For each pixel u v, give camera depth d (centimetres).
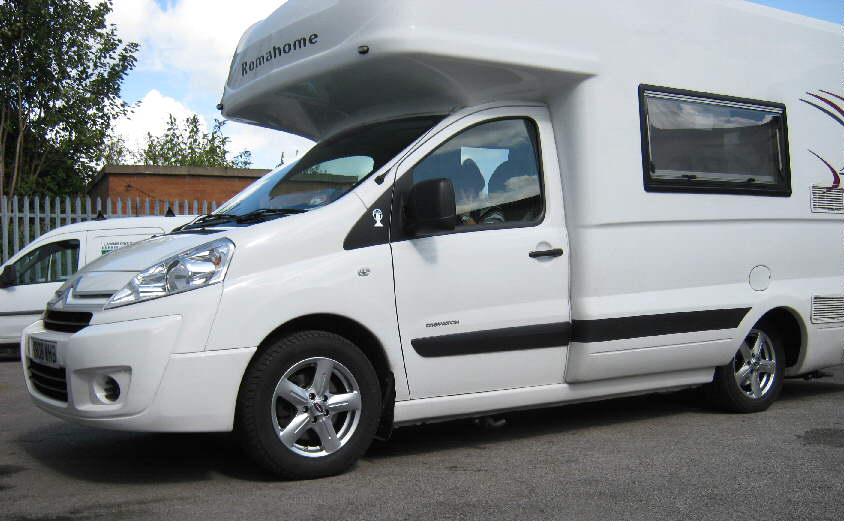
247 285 439
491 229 530
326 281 460
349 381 470
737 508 415
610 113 571
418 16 492
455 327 507
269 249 452
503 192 545
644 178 586
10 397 759
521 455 523
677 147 610
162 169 2153
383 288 480
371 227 484
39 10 2467
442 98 546
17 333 1074
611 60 575
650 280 589
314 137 653
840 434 586
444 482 457
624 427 612
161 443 557
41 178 2664
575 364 559
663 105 605
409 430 604
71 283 490
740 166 651
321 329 476
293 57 550
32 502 419
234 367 432
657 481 461
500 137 551
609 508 412
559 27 549
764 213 662
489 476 470
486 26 515
